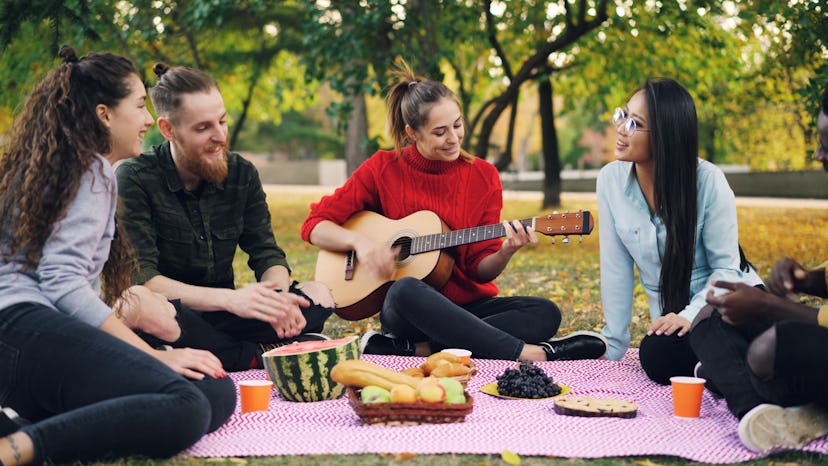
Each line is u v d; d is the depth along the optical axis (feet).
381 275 15.47
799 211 56.49
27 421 9.70
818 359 8.91
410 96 15.42
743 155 67.82
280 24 55.72
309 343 12.26
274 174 156.97
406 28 38.22
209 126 13.46
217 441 9.81
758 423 9.29
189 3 40.32
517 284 28.17
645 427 10.23
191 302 13.21
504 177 110.52
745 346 10.53
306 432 10.14
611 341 14.46
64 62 10.39
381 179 16.16
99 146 10.34
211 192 14.30
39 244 9.57
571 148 178.19
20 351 9.27
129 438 8.84
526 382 11.84
